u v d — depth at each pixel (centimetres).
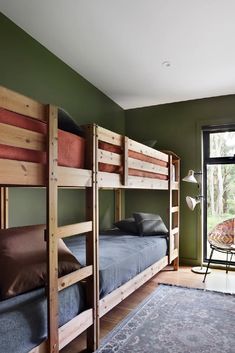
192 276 370
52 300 161
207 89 396
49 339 157
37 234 200
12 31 272
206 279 357
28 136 151
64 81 341
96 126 211
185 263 430
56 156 170
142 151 296
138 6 240
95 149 210
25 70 286
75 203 361
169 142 451
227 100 413
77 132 204
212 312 261
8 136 139
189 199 381
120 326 234
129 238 343
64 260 186
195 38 281
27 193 288
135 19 258
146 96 429
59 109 180
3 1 244
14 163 143
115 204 454
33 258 179
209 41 285
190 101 438
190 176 387
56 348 161
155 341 212
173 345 206
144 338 216
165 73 355
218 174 424
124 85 395
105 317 252
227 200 418
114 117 451
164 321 243
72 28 276
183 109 443
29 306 153
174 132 448
